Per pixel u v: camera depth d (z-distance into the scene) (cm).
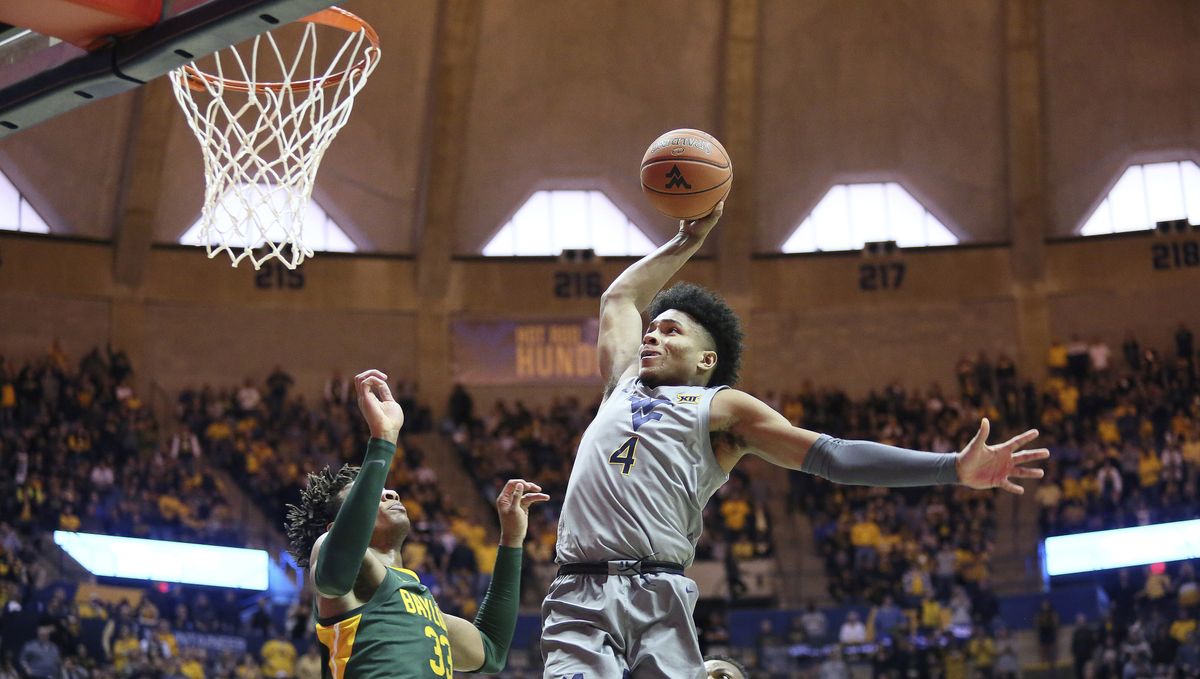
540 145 2628
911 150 2650
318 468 2288
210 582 1895
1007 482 304
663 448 337
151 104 2383
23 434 2038
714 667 479
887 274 2656
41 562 1709
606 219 2652
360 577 392
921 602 1933
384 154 2577
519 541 463
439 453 2455
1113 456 2245
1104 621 1864
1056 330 2600
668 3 2539
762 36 2569
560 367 2627
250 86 774
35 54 624
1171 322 2550
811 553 2289
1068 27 2555
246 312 2541
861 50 2592
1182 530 1986
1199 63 2552
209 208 747
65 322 2405
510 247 2647
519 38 2552
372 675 380
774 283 2664
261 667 1722
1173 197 2581
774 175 2656
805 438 329
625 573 328
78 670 1535
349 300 2589
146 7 582
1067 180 2623
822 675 1848
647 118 2623
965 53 2578
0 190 2384
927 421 2483
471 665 441
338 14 792
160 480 2086
